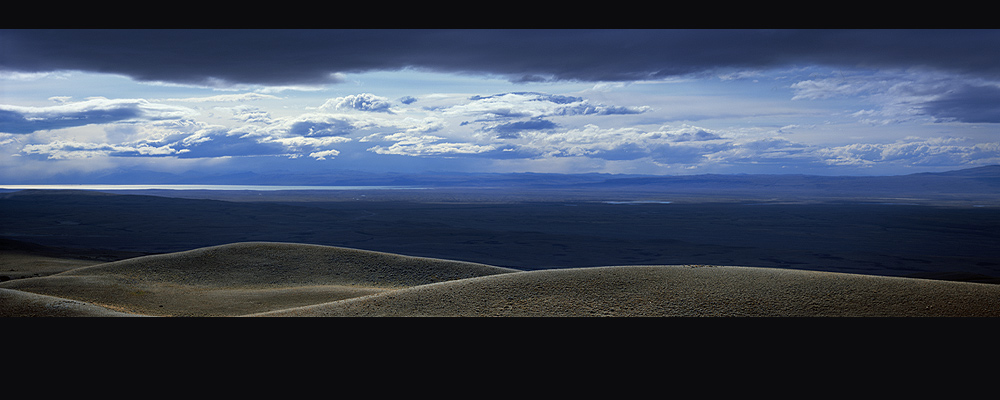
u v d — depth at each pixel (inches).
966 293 967.0
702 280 1039.0
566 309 919.7
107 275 1622.8
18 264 2405.3
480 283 1064.2
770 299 941.8
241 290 1545.3
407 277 1796.3
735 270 1116.5
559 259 5108.3
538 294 989.8
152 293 1446.9
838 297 944.3
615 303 938.7
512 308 929.5
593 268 1159.6
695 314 887.1
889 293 962.7
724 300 940.0
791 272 1097.4
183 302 1348.4
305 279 1715.1
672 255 5502.0
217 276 1701.5
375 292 1497.3
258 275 1726.1
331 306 1036.5
